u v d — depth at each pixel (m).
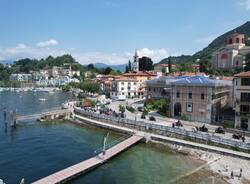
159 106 100.94
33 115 103.75
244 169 48.91
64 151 64.12
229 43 182.25
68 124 96.69
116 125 84.50
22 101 176.25
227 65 171.12
